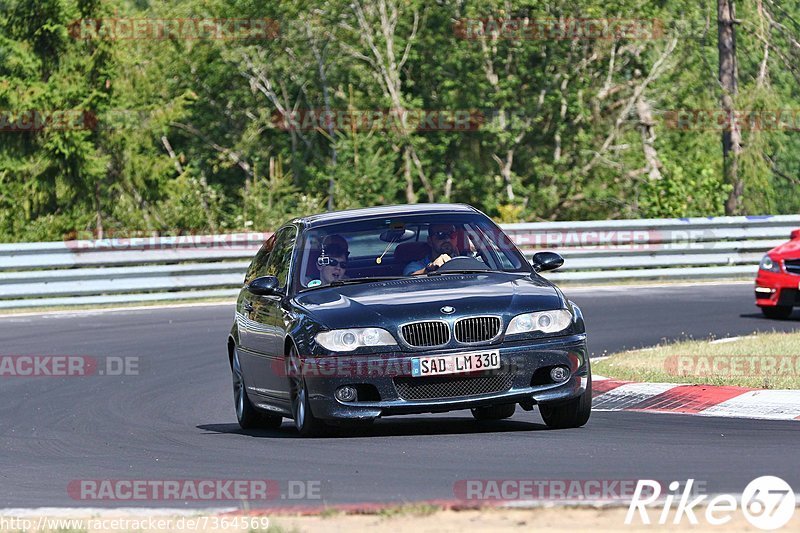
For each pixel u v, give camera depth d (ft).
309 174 397.60
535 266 112.06
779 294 191.93
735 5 389.39
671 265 255.70
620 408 118.62
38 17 327.26
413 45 393.09
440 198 389.80
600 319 198.39
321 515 71.20
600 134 392.68
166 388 145.79
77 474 92.94
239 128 425.28
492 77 386.73
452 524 67.36
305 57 393.91
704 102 375.45
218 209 340.59
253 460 93.40
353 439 100.63
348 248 110.42
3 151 330.13
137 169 346.54
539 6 371.97
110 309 225.56
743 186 371.15
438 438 98.94
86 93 329.31
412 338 98.48
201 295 239.71
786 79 408.87
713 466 82.43
